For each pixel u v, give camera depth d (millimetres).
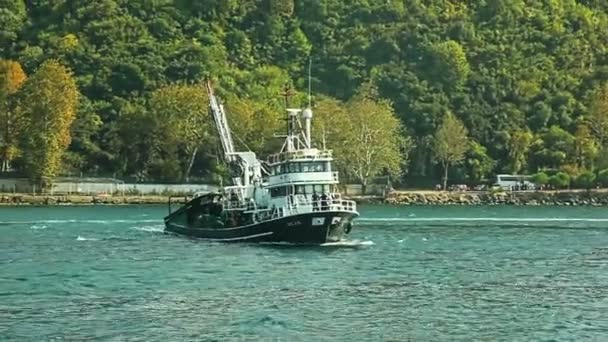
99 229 171375
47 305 84938
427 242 148750
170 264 115312
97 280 100938
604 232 173375
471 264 117938
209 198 153750
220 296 90250
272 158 141125
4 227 175250
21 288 94875
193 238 150625
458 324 77500
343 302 87188
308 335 73188
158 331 74062
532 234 167500
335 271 109438
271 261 118625
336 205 135375
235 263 116375
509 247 141625
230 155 156250
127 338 71750
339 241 139625
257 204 142750
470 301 88375
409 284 99188
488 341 71812
